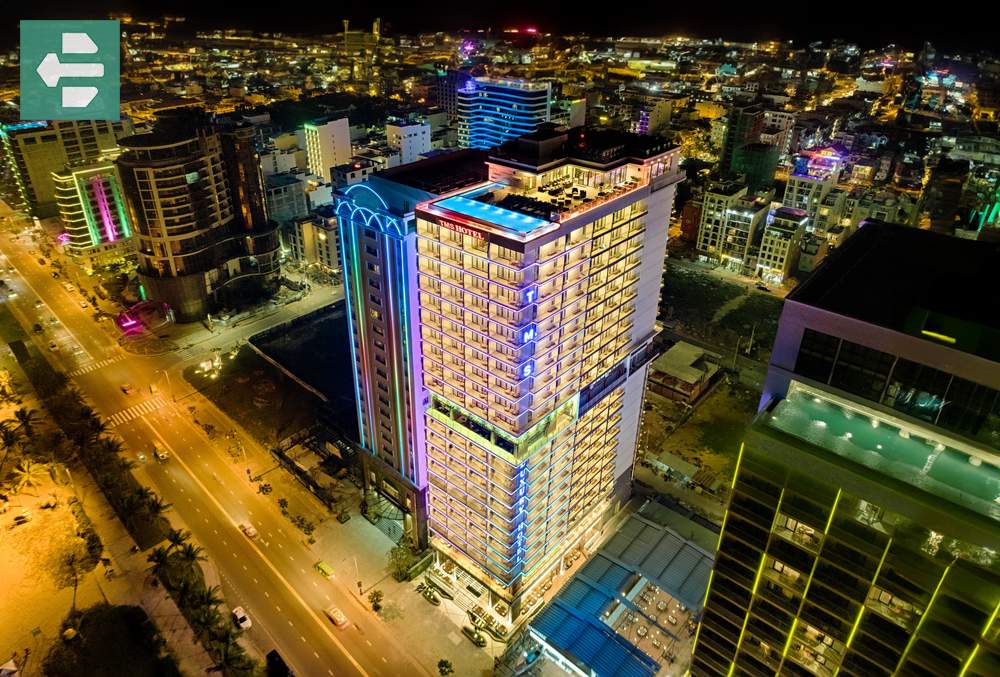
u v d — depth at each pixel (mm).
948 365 53719
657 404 191750
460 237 100750
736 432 181250
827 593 64562
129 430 183375
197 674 121750
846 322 57500
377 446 140250
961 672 57062
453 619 132125
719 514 154750
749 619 73312
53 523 152875
